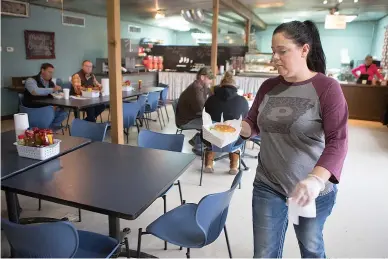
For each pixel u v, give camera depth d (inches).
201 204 53.5
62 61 272.8
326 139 46.1
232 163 136.6
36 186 60.5
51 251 48.0
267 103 52.3
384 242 87.0
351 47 421.4
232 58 286.8
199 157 153.4
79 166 72.2
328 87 46.6
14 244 48.9
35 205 103.5
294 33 46.0
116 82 129.6
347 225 95.3
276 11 319.0
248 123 60.3
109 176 66.7
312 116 47.3
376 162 153.9
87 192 58.5
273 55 48.5
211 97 126.6
